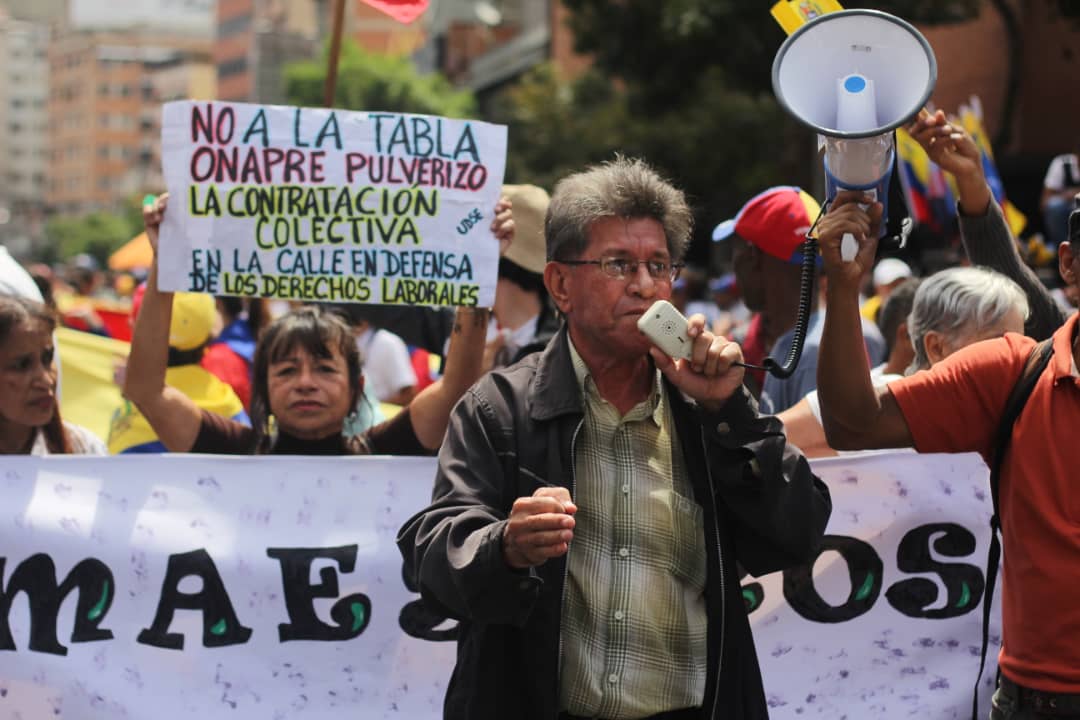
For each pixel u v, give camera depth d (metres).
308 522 4.43
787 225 5.41
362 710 4.36
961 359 3.39
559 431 3.14
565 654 3.10
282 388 4.78
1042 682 3.21
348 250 4.61
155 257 4.61
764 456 3.05
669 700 3.11
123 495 4.41
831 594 4.43
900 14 18.41
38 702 4.35
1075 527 3.18
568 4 21.84
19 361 4.59
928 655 4.42
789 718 4.36
